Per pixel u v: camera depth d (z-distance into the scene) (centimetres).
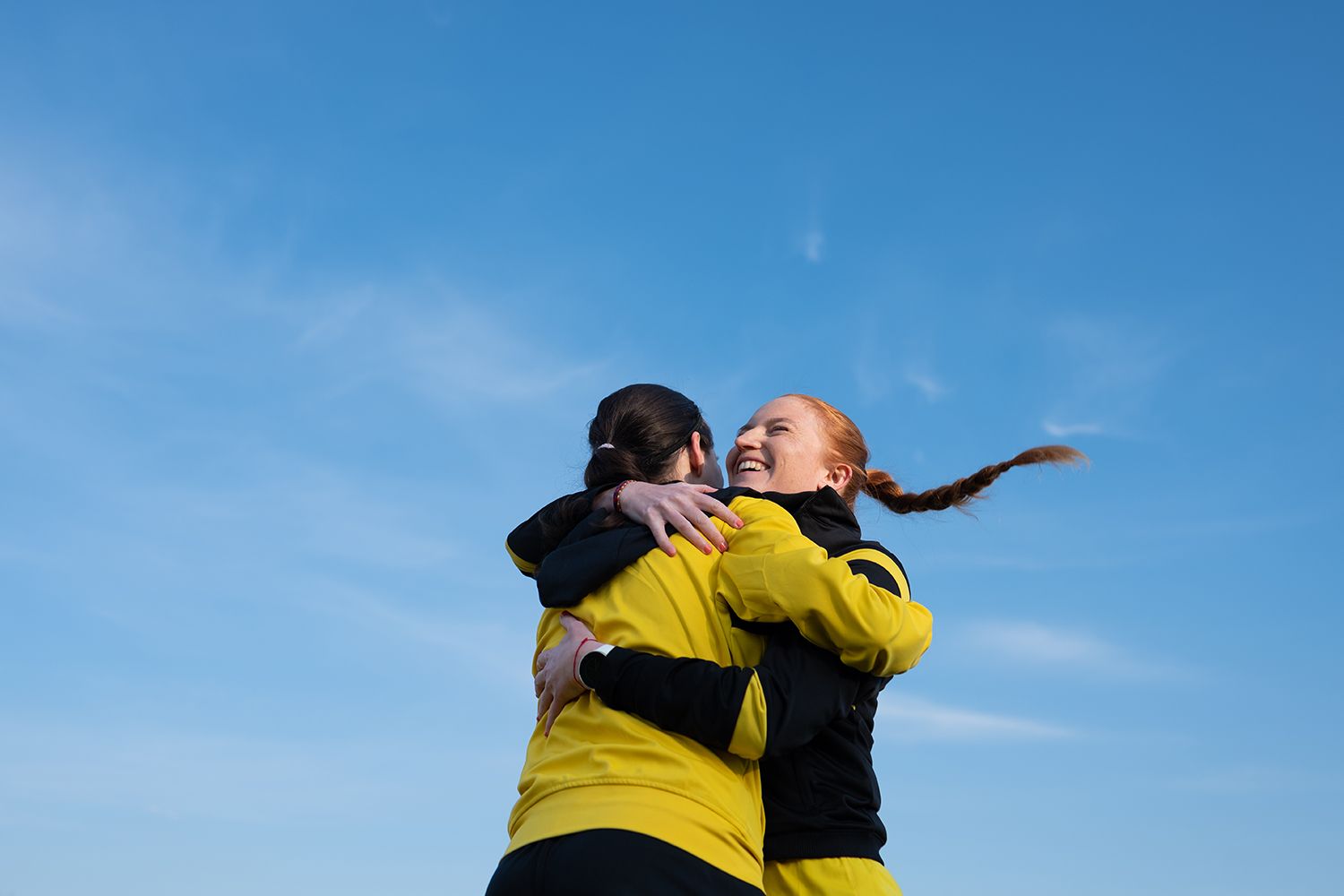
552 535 248
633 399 262
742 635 219
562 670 215
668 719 200
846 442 300
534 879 191
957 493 305
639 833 189
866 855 230
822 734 231
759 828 212
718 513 229
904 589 233
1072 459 292
